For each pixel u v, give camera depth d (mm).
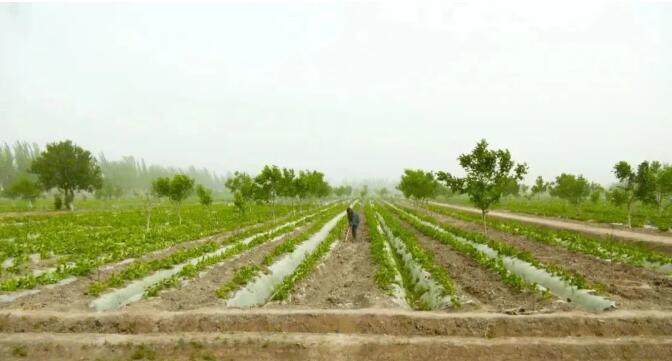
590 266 15250
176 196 33219
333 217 44500
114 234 25984
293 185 42469
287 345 8281
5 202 80875
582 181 39281
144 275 14211
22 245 20703
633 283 12625
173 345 8344
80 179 55719
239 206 35625
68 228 29828
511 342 8242
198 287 12969
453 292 11555
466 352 8000
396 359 7887
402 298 12328
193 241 24453
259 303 12641
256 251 19969
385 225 33156
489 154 20203
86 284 13500
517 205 61906
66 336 8781
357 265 18219
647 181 25969
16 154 127375
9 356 8070
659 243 19469
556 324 9039
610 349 7949
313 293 13461
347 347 8195
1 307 10703
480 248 19812
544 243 21078
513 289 12492
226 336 8688
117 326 9398
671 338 8445
